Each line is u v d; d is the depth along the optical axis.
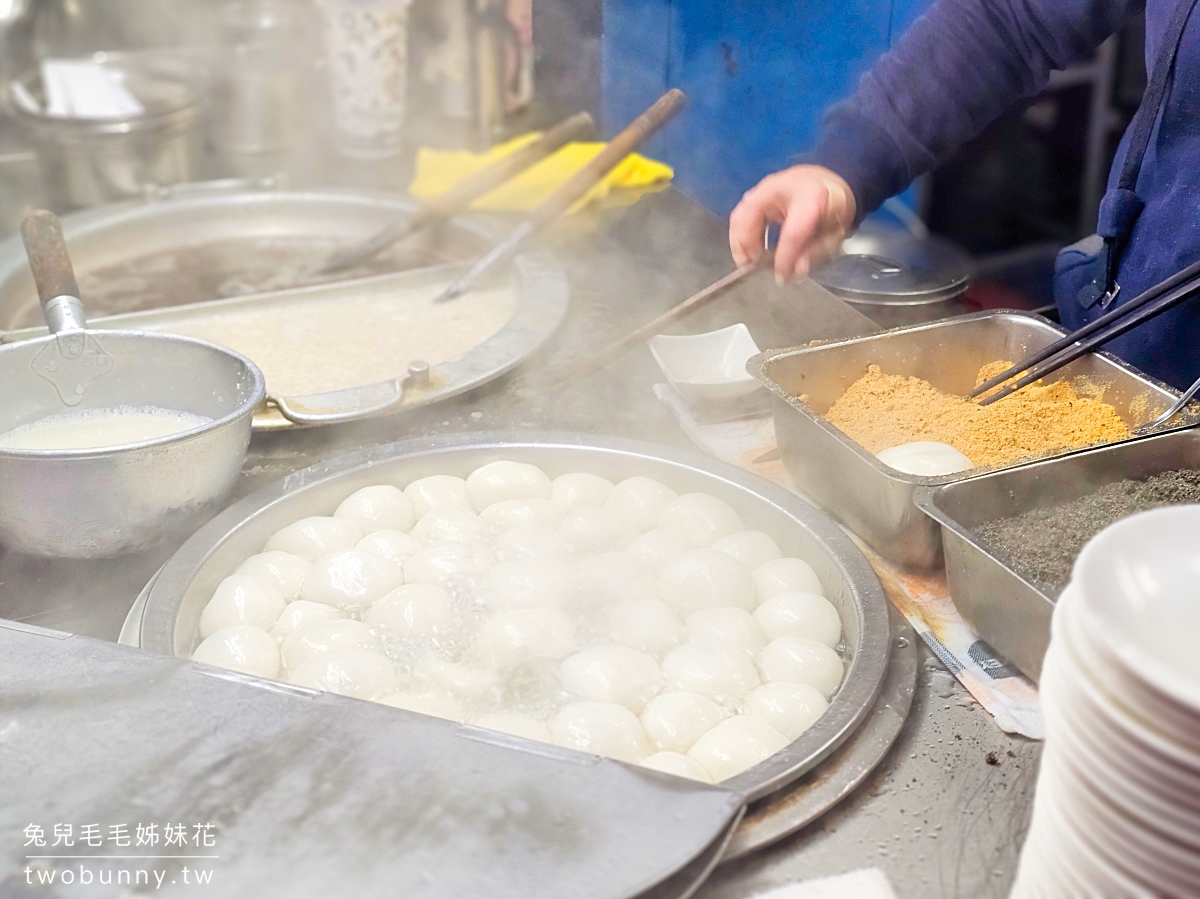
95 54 2.31
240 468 1.17
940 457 1.17
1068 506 1.12
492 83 2.05
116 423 1.20
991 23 1.47
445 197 1.68
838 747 1.00
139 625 1.08
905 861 0.96
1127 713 0.75
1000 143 2.62
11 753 0.93
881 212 2.39
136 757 0.93
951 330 1.31
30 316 1.55
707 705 1.06
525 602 1.13
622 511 1.22
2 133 2.17
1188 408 1.18
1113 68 2.46
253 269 1.71
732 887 0.94
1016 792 0.99
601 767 0.92
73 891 0.87
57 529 1.11
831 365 1.29
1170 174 1.37
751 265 1.37
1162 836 0.77
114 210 1.75
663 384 1.39
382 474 1.24
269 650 1.09
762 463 1.29
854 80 1.79
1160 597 0.81
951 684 1.07
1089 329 1.22
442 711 1.05
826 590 1.16
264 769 0.92
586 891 0.87
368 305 1.59
